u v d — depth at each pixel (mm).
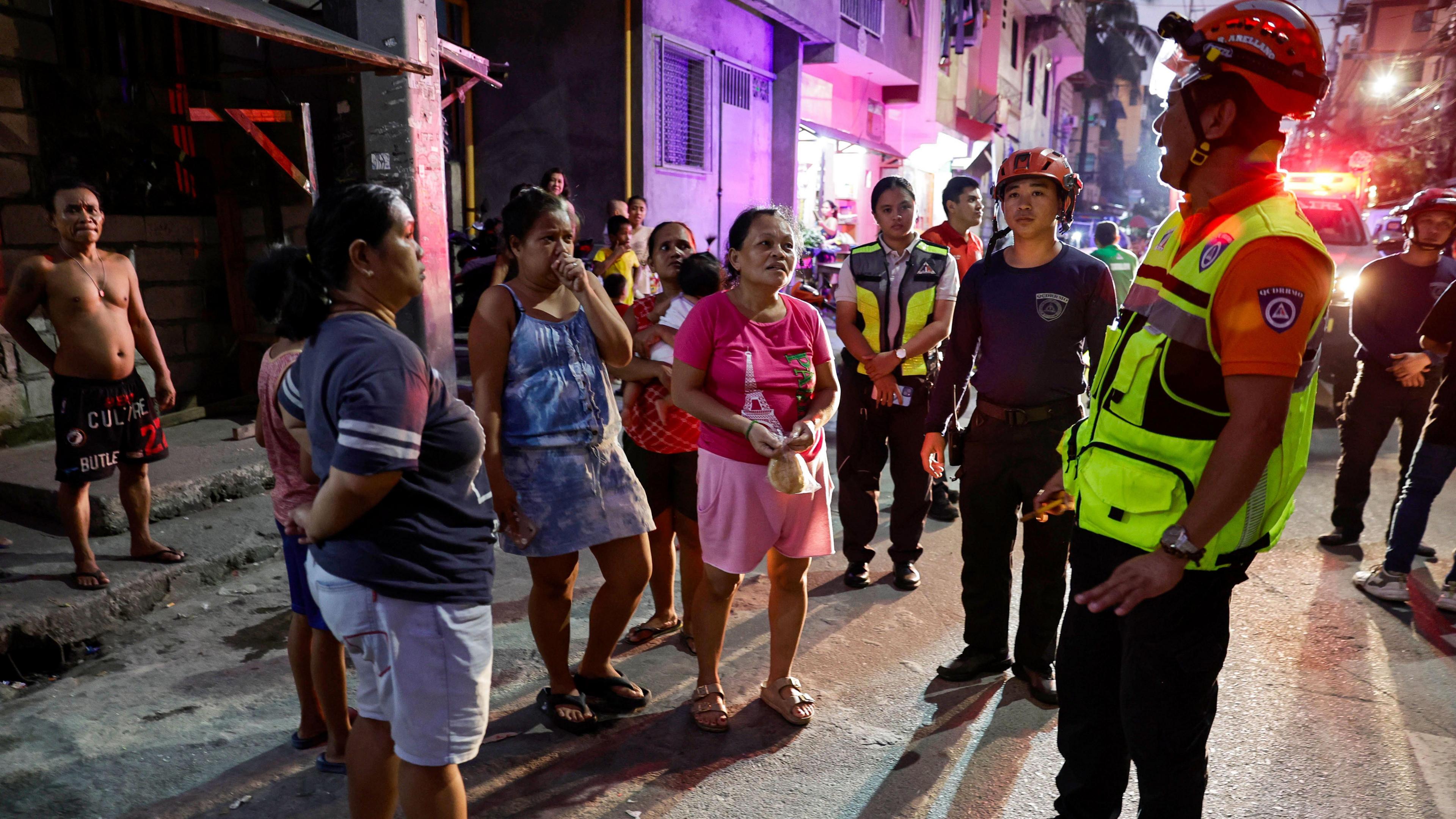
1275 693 3209
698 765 2764
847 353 4121
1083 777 2193
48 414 5309
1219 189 1747
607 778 2691
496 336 2689
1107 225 8695
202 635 3600
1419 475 3916
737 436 2834
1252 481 1610
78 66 5441
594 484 2775
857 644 3623
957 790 2650
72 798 2557
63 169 5355
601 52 10266
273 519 4535
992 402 3105
